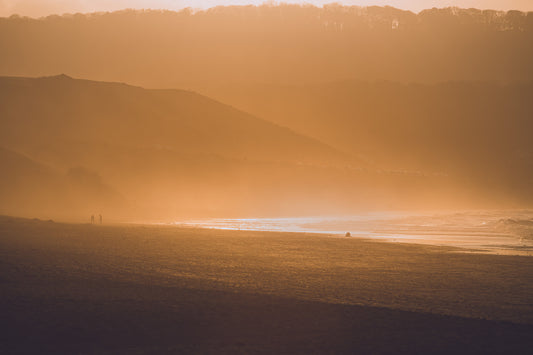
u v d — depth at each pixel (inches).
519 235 4143.7
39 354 991.6
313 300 1453.0
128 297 1448.1
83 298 1422.2
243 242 3134.8
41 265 1966.0
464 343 1079.0
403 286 1692.9
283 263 2218.3
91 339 1082.7
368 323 1223.5
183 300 1424.7
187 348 1036.5
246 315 1283.2
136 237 3312.0
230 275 1865.2
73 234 3390.7
